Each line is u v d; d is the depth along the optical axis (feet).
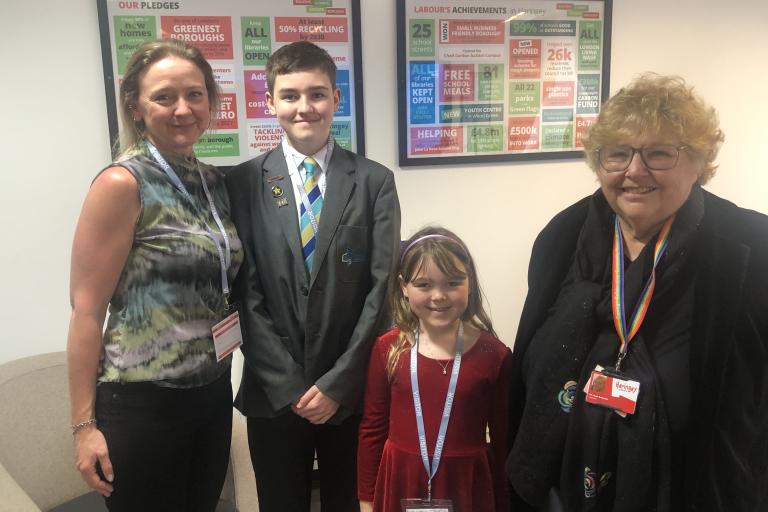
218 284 4.22
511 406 4.06
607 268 3.48
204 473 4.54
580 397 3.40
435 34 6.75
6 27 5.87
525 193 7.48
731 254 3.14
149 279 3.88
